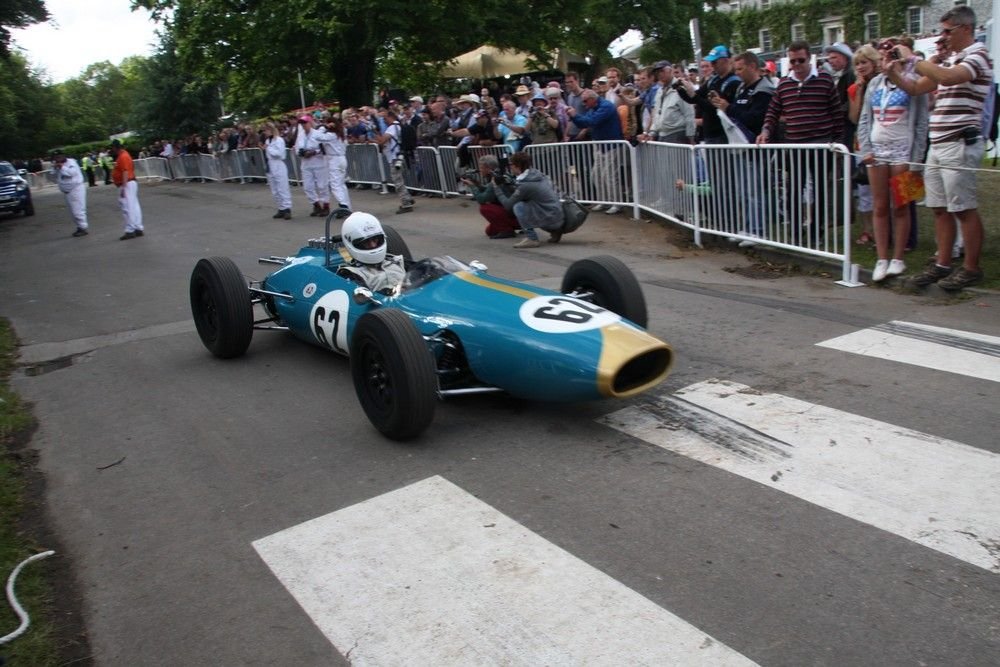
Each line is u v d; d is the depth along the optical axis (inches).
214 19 1016.2
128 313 352.8
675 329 261.1
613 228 446.3
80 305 379.6
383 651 121.4
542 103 515.2
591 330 183.6
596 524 148.9
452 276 218.1
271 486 177.6
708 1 1873.8
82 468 196.9
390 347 181.9
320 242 274.8
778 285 311.0
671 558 136.3
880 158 283.4
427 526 153.9
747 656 112.3
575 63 1149.7
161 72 1808.6
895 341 232.5
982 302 262.4
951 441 168.2
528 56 1032.8
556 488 163.5
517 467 174.2
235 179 1054.4
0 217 954.1
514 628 122.9
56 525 170.1
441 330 201.6
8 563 154.3
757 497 153.2
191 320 330.3
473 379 208.2
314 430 205.9
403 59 1150.3
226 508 170.1
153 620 135.3
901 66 273.3
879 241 292.0
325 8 933.2
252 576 144.4
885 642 112.9
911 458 162.7
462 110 645.9
